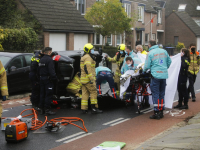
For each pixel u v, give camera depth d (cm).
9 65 1095
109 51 2739
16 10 2181
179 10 5388
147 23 3753
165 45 4331
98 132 662
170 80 857
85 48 816
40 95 830
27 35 1888
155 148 525
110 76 897
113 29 2516
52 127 666
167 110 885
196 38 4506
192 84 1022
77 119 771
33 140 607
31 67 856
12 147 565
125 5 3450
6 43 1805
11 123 590
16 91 1159
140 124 729
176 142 556
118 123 740
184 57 874
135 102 1017
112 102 959
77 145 576
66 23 2270
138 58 921
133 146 562
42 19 2145
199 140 557
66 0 2439
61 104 969
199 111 866
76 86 912
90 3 2867
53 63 805
